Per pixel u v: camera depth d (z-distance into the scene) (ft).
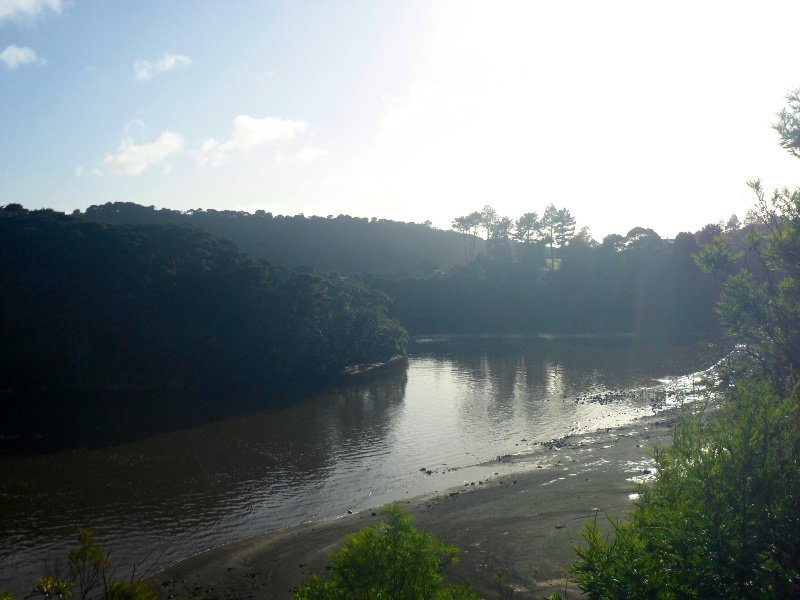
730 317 35.86
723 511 24.52
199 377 223.71
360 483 109.70
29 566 76.64
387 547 33.19
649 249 427.74
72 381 213.05
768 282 35.99
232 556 79.36
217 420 165.07
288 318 241.35
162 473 116.88
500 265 466.29
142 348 222.07
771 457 24.72
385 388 214.48
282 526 90.38
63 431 153.17
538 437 139.74
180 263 252.62
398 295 440.04
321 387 220.84
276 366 231.91
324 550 79.82
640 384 198.29
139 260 242.99
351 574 32.24
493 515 88.84
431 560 33.40
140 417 169.89
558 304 419.74
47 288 227.20
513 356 285.43
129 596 33.68
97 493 105.40
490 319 421.59
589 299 412.98
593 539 27.84
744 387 28.55
